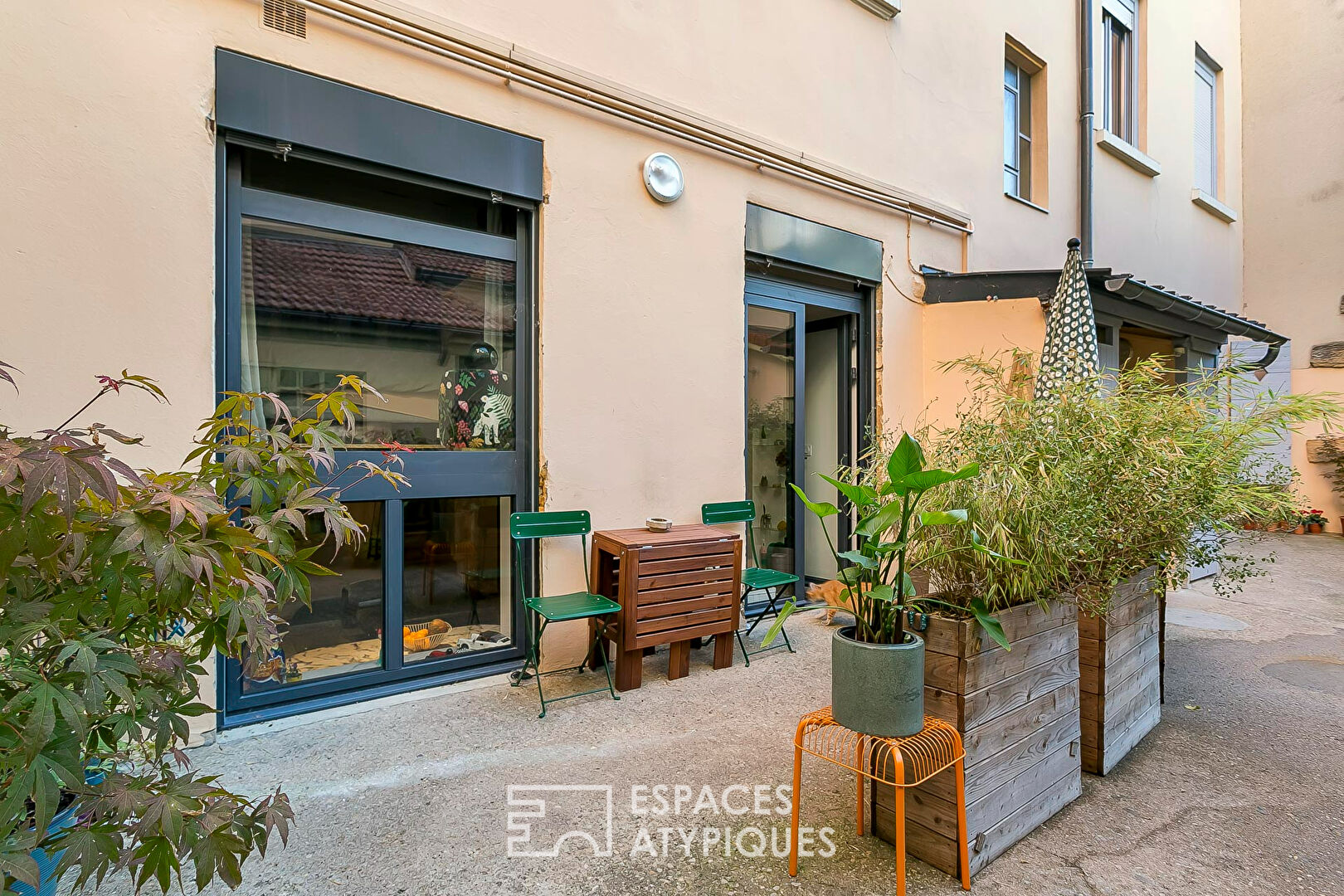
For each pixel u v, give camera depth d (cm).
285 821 135
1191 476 220
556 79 332
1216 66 938
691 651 376
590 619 349
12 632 106
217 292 264
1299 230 941
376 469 207
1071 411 228
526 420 343
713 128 391
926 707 188
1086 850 195
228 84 258
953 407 512
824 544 527
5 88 221
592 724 276
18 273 223
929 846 186
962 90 562
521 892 173
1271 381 944
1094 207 712
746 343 419
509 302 343
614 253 358
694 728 273
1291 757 256
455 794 221
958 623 182
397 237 308
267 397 166
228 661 269
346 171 293
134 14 240
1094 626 243
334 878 178
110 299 237
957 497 208
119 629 131
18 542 101
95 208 234
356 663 305
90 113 233
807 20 450
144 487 110
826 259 462
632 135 365
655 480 374
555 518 334
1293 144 947
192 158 251
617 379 359
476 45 307
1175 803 222
